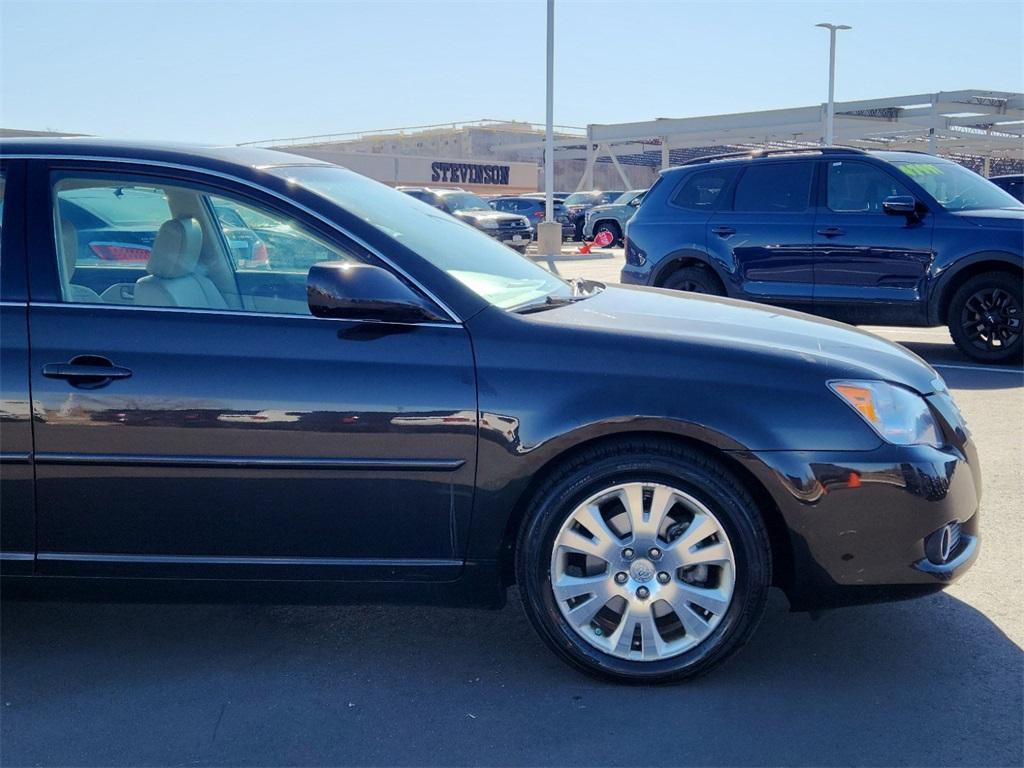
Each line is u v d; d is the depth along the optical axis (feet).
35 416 10.93
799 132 145.89
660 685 11.10
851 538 10.81
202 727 10.42
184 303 11.41
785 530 10.96
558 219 110.73
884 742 9.93
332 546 11.18
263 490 11.00
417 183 164.35
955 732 10.11
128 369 10.90
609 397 10.71
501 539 11.04
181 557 11.24
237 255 11.61
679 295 14.34
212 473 10.96
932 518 10.87
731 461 10.83
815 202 30.78
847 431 10.77
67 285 11.41
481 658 11.88
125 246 11.69
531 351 10.94
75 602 11.60
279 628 12.78
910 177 29.73
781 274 31.17
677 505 11.03
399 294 10.84
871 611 12.94
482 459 10.85
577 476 10.84
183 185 11.65
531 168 187.62
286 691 11.16
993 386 26.27
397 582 11.28
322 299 10.76
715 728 10.24
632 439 10.89
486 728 10.32
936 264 28.86
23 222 11.53
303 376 10.86
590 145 169.58
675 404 10.66
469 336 11.01
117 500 11.06
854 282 30.12
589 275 62.39
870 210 29.99
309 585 11.35
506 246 14.80
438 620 12.95
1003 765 9.53
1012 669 11.39
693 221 32.73
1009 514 16.39
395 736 10.19
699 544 10.93
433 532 11.09
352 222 11.50
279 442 10.87
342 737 10.19
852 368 11.16
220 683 11.36
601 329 11.23
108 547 11.23
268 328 11.06
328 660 11.89
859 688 11.00
